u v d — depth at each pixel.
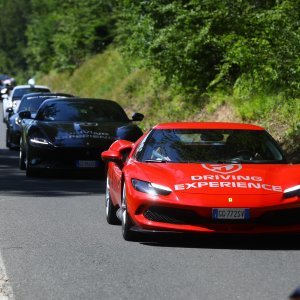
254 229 25.23
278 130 54.44
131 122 51.00
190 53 66.50
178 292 20.14
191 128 29.83
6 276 21.95
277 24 47.97
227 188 25.50
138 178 26.59
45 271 22.56
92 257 24.44
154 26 70.31
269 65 49.25
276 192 25.41
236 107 62.78
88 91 136.38
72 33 149.88
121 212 28.38
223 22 60.66
